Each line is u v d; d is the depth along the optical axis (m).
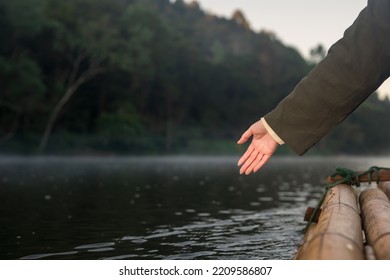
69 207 6.64
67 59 44.50
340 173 4.02
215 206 7.00
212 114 63.34
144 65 48.88
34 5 37.69
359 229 2.38
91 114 49.50
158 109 58.00
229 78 69.00
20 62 36.50
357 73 1.76
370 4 1.74
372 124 87.06
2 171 17.39
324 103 1.82
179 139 56.06
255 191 9.91
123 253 3.73
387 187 4.29
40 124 40.31
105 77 48.19
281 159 56.59
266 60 79.94
